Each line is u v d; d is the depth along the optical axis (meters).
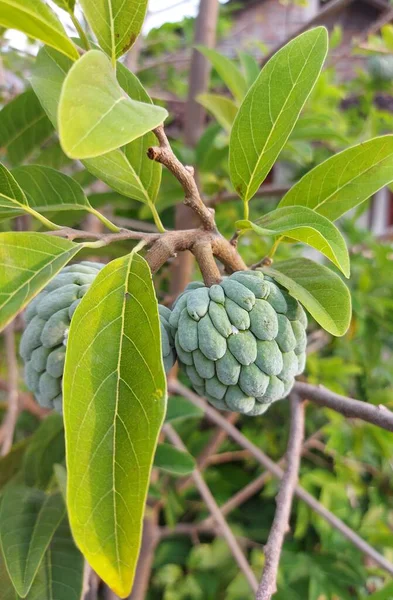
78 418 0.32
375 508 0.90
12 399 0.63
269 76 0.40
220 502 1.00
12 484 0.47
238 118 0.40
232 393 0.38
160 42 1.00
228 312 0.37
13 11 0.30
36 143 0.56
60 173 0.44
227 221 0.78
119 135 0.29
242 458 1.09
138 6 0.36
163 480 0.84
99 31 0.36
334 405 0.44
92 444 0.32
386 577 0.83
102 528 0.31
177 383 0.69
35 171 0.44
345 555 0.84
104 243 0.37
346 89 0.96
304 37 0.39
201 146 0.69
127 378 0.33
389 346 0.90
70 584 0.43
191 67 0.76
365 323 0.77
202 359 0.37
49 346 0.39
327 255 0.35
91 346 0.33
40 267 0.34
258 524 1.01
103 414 0.33
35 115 0.54
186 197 0.39
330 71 0.87
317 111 0.79
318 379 0.71
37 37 0.31
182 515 1.03
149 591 0.94
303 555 0.86
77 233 0.38
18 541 0.42
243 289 0.38
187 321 0.38
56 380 0.39
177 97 0.96
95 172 0.42
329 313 0.38
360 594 0.85
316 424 0.94
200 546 0.90
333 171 0.41
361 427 0.70
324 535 0.84
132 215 0.89
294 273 0.40
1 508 0.44
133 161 0.42
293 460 0.44
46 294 0.40
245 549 0.94
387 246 0.81
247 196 0.42
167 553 0.96
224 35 1.08
